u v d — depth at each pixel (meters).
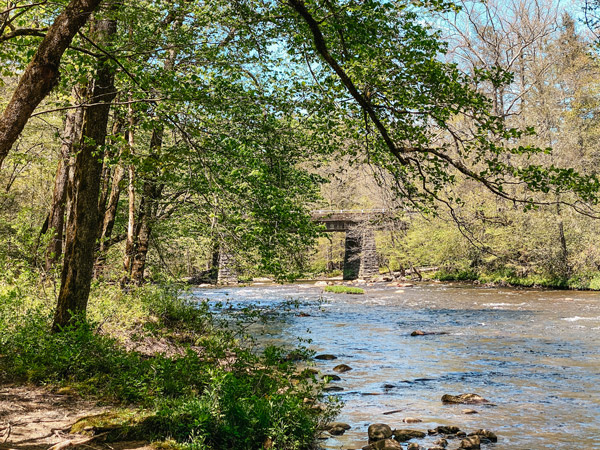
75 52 7.55
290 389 7.37
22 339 8.16
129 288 14.10
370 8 6.49
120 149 8.78
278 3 7.30
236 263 10.28
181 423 5.62
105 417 5.67
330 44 7.24
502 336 17.19
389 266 57.75
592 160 37.56
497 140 7.37
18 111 4.74
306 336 17.42
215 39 9.40
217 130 8.25
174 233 15.86
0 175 24.48
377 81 7.40
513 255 37.88
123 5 7.82
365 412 9.00
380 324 20.67
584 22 8.95
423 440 7.55
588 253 32.97
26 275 11.16
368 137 8.63
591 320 20.09
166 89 7.75
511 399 9.81
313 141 9.17
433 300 29.83
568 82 45.56
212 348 8.87
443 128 7.73
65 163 13.98
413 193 8.43
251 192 7.99
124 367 7.89
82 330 8.09
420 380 11.36
